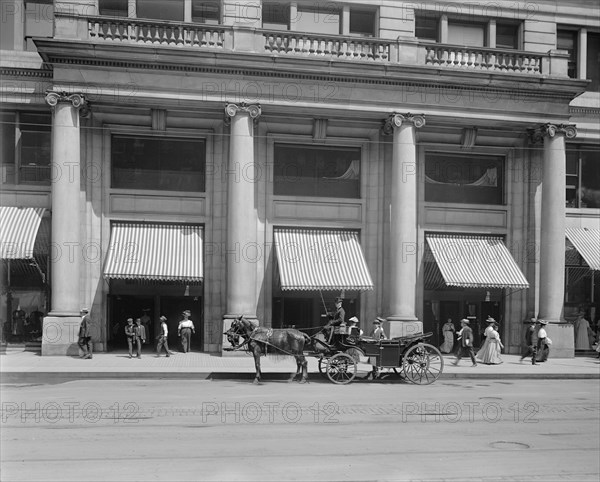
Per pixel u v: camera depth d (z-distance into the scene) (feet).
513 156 95.25
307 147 91.25
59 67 78.89
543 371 72.74
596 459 31.53
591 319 96.68
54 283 79.61
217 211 88.02
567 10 95.09
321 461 30.01
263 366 72.23
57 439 34.32
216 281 87.56
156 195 87.25
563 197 90.33
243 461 29.76
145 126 86.79
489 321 81.71
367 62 83.05
